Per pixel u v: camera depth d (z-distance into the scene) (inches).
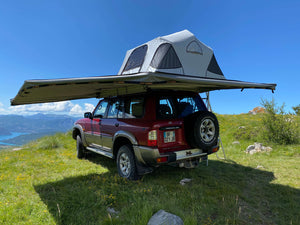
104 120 189.8
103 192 127.4
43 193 134.9
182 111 151.6
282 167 189.9
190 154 143.1
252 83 158.6
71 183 153.3
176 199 118.0
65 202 116.4
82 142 230.8
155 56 189.3
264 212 108.4
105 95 208.7
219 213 104.7
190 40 197.0
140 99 152.6
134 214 99.0
